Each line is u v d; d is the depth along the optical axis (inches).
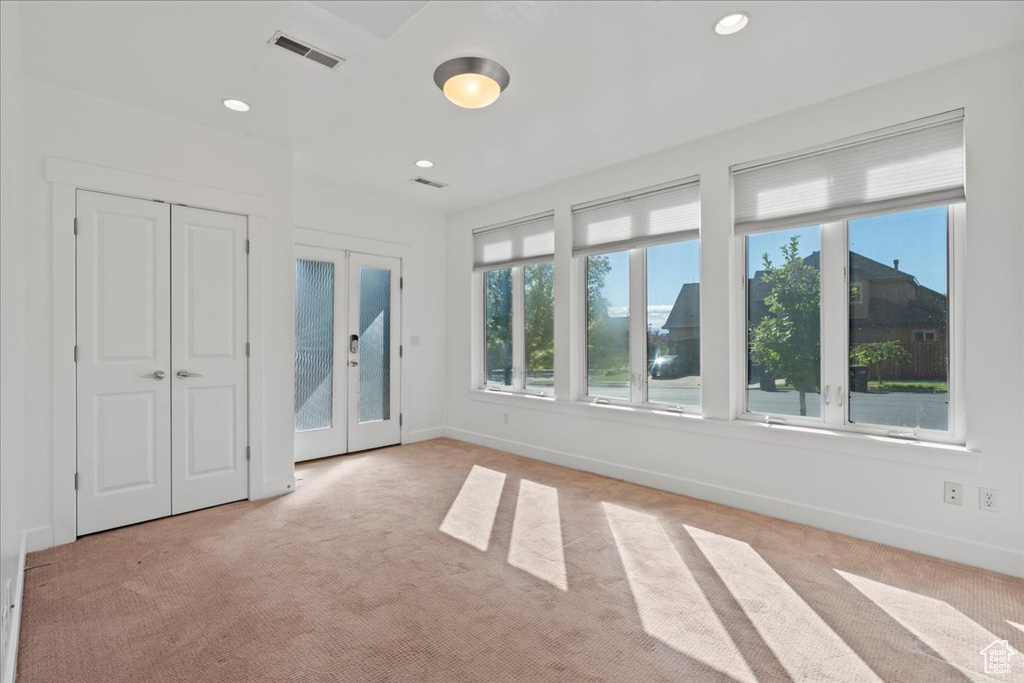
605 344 157.8
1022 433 87.0
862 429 108.2
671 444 136.1
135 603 79.2
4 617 53.6
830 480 108.5
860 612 76.7
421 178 163.2
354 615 76.1
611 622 74.3
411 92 106.0
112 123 109.1
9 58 66.2
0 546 53.3
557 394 166.2
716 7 78.6
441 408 208.7
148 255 114.3
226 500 126.0
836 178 109.4
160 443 115.7
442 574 89.2
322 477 150.3
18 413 80.7
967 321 92.2
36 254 99.7
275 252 134.6
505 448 183.9
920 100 97.5
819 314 114.9
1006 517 88.4
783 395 120.6
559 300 165.6
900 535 99.1
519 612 76.9
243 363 129.0
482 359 201.8
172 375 117.6
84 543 102.1
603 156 142.6
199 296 121.9
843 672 63.4
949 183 95.5
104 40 86.9
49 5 77.0
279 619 75.0
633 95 107.1
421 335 202.4
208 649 67.8
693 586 84.7
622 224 149.3
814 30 84.5
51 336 101.3
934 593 82.0
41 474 100.0
